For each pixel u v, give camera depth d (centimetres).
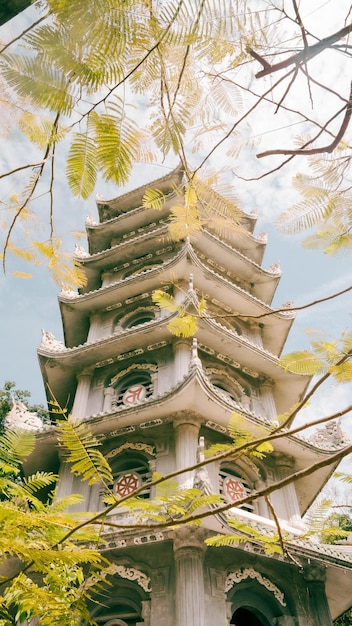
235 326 2247
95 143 212
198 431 1582
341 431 1817
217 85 254
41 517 327
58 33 177
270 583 1383
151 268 2355
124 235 2548
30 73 182
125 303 2244
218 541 462
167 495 334
